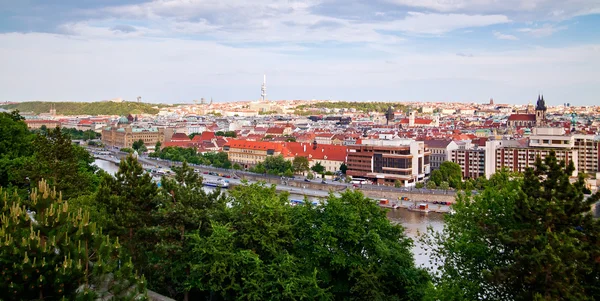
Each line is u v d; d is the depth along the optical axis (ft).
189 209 358.64
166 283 360.07
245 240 345.10
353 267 349.61
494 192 327.47
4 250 232.94
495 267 274.98
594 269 269.85
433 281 358.43
